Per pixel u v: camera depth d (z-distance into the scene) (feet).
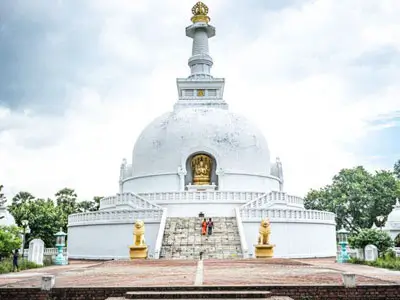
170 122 143.13
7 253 86.33
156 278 48.62
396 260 82.58
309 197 215.10
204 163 138.92
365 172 212.84
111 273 56.18
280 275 51.03
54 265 98.48
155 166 137.90
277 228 108.99
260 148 143.33
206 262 73.10
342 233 101.55
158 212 108.58
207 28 179.01
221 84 164.35
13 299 41.29
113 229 111.96
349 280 41.39
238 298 37.55
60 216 165.37
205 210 116.37
